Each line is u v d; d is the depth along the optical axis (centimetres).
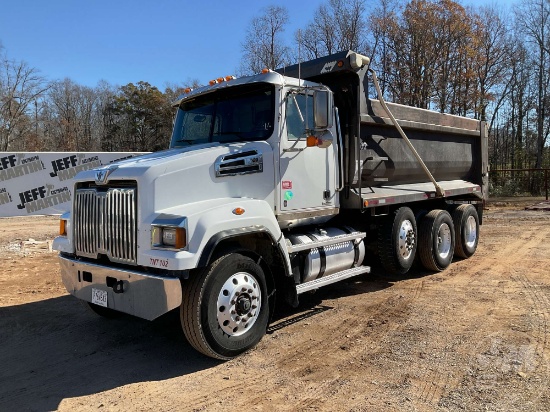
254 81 530
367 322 541
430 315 558
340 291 691
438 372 400
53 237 1238
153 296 400
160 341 502
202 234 403
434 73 3158
